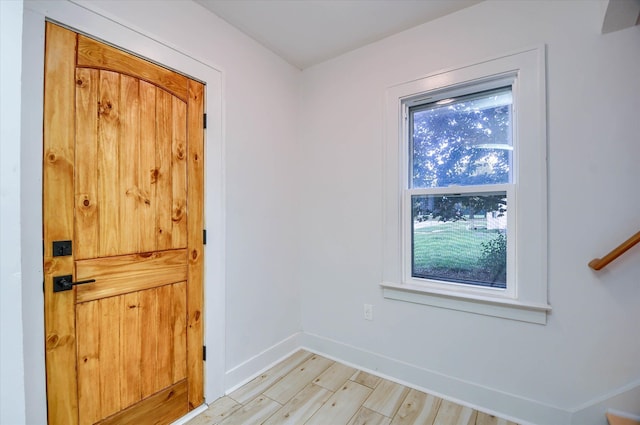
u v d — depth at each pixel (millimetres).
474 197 1821
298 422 1584
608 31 1393
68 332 1213
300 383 1955
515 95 1646
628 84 1363
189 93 1673
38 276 1132
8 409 610
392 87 2027
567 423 1478
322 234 2383
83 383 1254
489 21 1684
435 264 1959
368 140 2141
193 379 1682
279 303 2295
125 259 1395
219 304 1829
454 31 1794
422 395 1826
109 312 1340
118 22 1356
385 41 2062
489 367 1685
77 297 1239
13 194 615
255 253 2092
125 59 1389
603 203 1409
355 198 2205
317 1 1697
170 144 1583
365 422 1582
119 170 1372
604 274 1410
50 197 1162
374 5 1731
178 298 1619
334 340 2305
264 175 2172
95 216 1292
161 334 1537
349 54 2234
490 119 1789
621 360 1378
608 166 1400
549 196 1521
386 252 2057
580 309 1457
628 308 1366
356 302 2195
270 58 2225
